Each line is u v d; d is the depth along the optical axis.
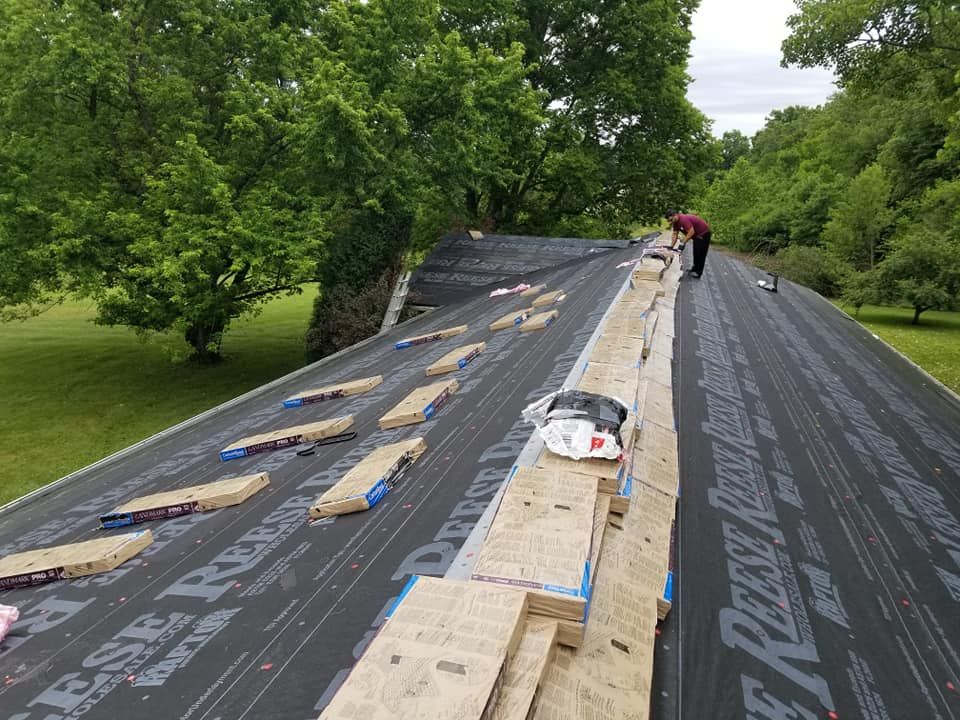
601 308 9.52
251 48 16.36
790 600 3.57
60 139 15.19
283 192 16.23
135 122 16.48
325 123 14.45
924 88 15.27
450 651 2.13
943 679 3.11
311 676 2.81
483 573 2.60
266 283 18.23
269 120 15.35
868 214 27.12
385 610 3.16
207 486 5.41
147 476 6.89
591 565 2.81
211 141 16.53
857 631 3.41
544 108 27.30
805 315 12.75
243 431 8.01
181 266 13.91
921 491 5.33
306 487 5.11
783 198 39.94
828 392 7.68
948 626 3.53
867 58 13.24
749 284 14.75
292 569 3.77
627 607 2.85
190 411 17.38
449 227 27.50
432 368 8.22
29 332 26.72
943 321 24.69
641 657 2.58
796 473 5.27
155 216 15.60
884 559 4.17
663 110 27.30
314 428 6.54
